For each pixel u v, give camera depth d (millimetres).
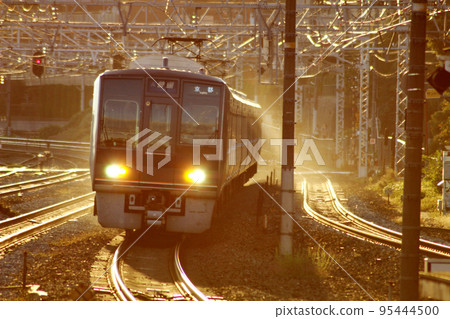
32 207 35031
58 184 47906
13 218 28406
